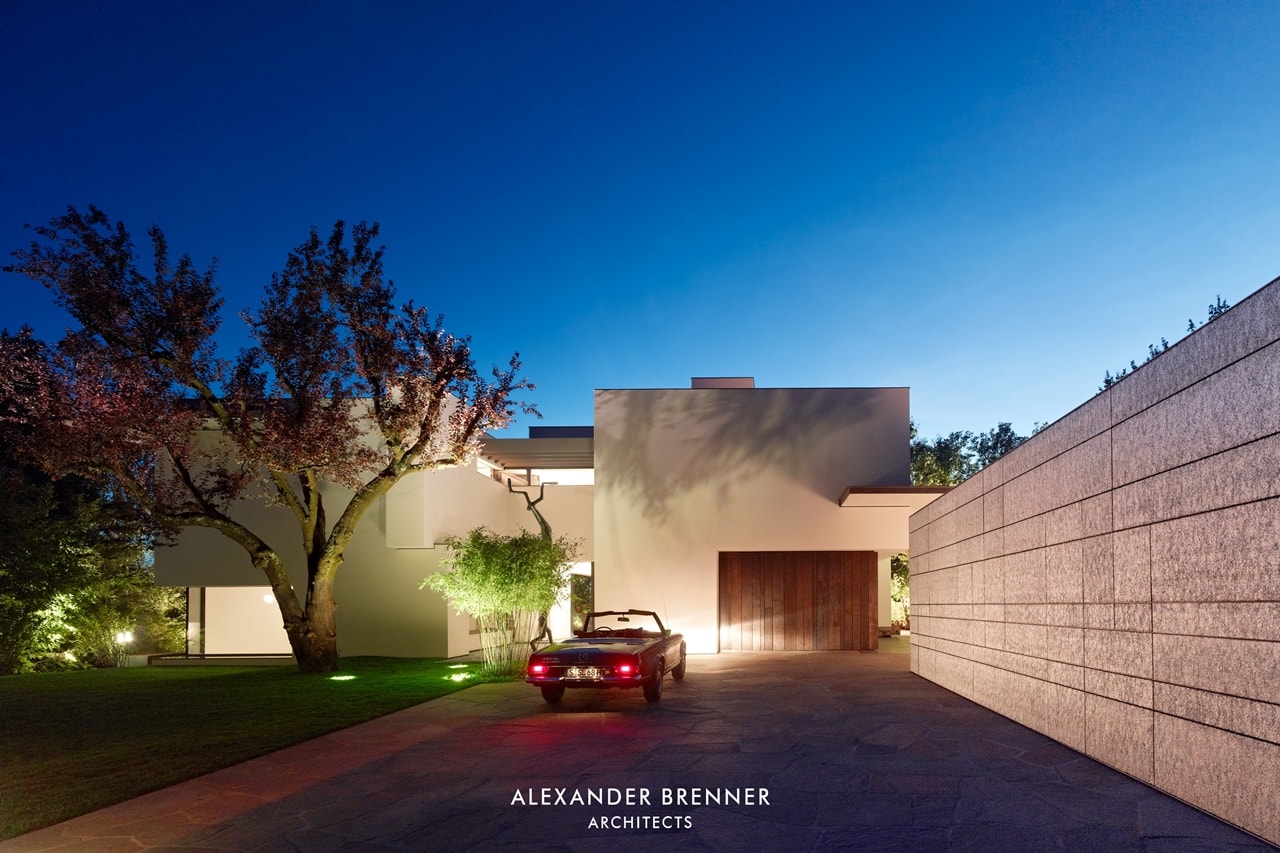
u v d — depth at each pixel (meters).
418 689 12.91
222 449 16.92
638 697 12.41
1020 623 9.85
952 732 9.33
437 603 18.11
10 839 5.63
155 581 18.53
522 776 7.28
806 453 19.59
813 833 5.62
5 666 17.38
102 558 19.38
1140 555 6.89
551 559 15.77
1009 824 5.75
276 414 14.09
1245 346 5.48
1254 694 5.33
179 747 8.48
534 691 12.96
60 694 13.05
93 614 19.08
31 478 21.69
